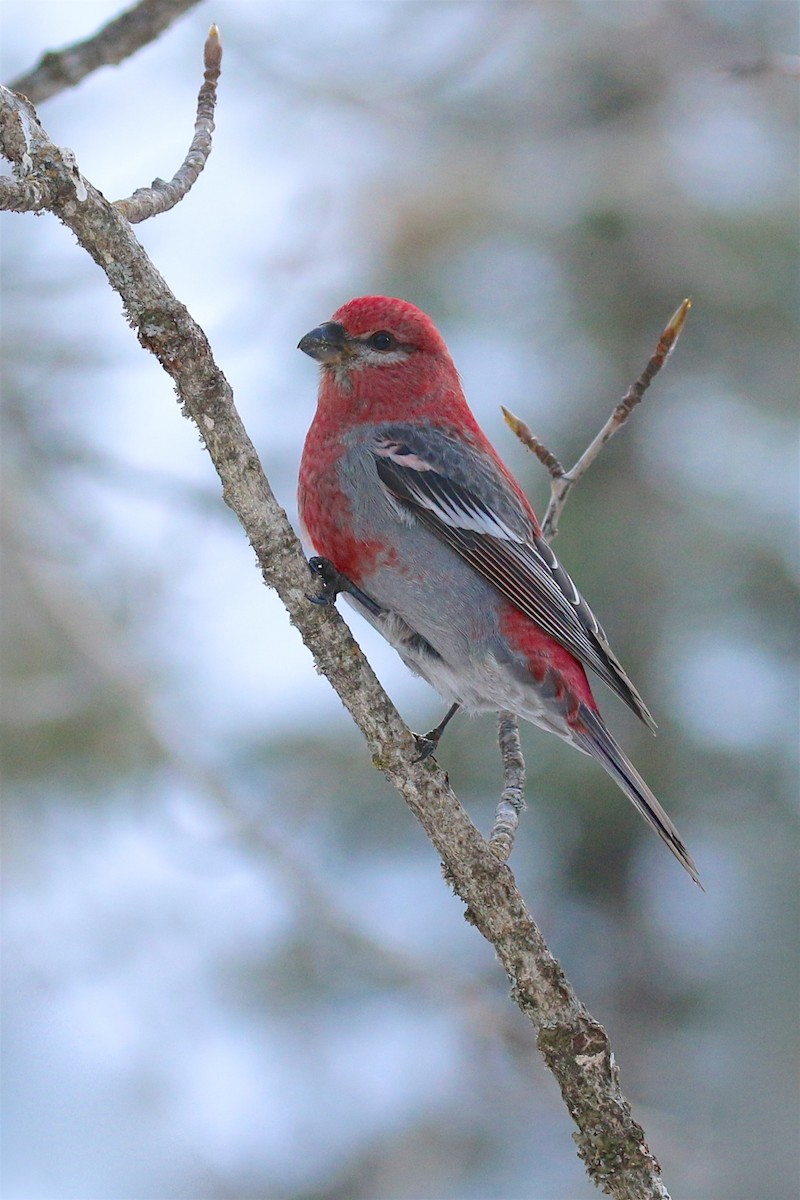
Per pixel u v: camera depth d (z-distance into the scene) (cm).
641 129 1541
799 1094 1209
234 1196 1213
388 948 1102
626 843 1366
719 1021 1272
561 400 1462
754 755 1349
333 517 725
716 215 1497
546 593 714
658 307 1493
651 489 1432
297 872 1103
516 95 1590
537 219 1508
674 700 1366
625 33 1570
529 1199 1214
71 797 1241
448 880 552
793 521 1417
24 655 1202
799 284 1504
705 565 1402
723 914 1315
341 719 1306
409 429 730
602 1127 526
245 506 534
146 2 742
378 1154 1244
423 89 1540
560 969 539
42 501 1205
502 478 744
